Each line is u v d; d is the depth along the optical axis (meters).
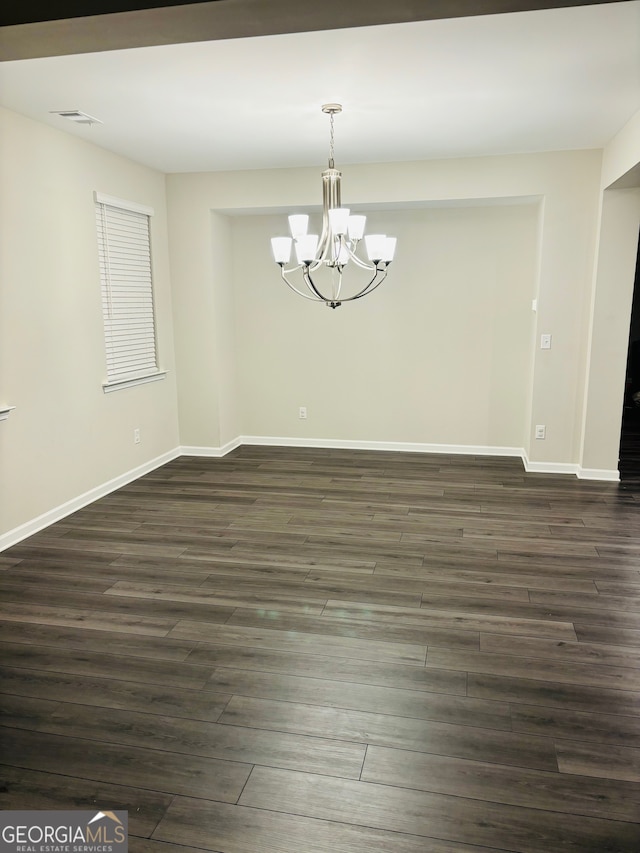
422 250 5.37
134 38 1.81
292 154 4.53
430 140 4.16
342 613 2.83
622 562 3.34
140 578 3.21
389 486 4.70
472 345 5.43
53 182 3.85
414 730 2.05
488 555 3.44
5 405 3.56
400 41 2.55
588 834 1.65
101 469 4.52
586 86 3.11
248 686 2.31
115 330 4.64
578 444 4.95
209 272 5.32
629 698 2.21
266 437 6.04
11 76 2.93
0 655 2.53
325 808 1.74
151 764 1.92
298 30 1.76
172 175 5.22
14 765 1.92
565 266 4.68
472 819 1.70
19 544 3.66
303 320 5.71
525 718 2.11
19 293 3.62
